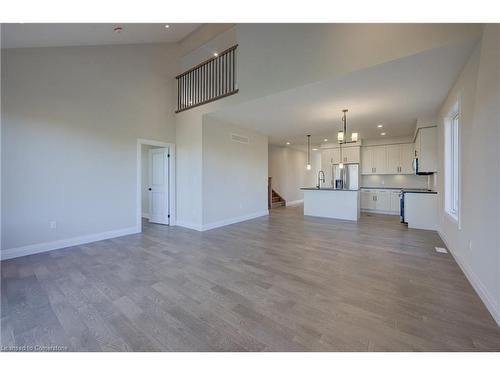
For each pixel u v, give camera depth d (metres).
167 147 5.71
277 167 9.84
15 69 3.44
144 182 6.94
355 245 4.01
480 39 2.31
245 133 6.42
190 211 5.45
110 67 4.56
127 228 4.84
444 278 2.69
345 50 3.07
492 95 2.05
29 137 3.57
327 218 6.71
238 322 1.89
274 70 3.76
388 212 7.46
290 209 8.77
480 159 2.30
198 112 5.19
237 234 4.86
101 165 4.43
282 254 3.56
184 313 2.02
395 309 2.07
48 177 3.77
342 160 7.99
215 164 5.52
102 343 1.66
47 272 2.90
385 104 4.20
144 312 2.04
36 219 3.65
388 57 2.77
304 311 2.04
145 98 5.14
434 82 3.28
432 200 5.10
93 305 2.15
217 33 5.35
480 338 1.69
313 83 3.36
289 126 6.01
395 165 7.36
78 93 4.12
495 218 1.96
